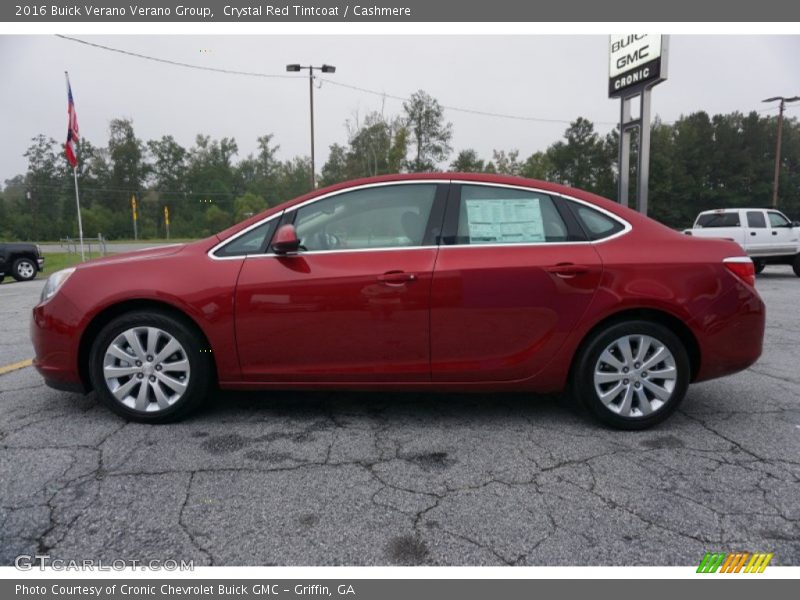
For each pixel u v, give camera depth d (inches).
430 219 129.3
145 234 3225.9
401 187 132.3
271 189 3516.2
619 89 473.1
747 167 2463.1
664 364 127.5
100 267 132.0
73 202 3223.4
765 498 97.1
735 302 126.3
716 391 160.9
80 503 94.9
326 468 108.9
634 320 126.6
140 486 101.1
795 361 197.5
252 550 82.7
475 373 126.6
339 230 130.1
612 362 126.6
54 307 130.1
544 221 129.3
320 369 127.6
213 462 111.2
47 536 85.6
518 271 124.1
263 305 125.4
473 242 127.6
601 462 111.7
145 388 130.0
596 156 2395.4
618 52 472.1
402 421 135.0
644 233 129.6
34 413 139.2
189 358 128.6
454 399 151.9
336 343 126.2
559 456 114.7
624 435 126.1
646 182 446.9
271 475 105.8
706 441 122.6
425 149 2293.3
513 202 130.6
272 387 130.0
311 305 124.9
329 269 125.5
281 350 127.0
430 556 81.4
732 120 2861.7
